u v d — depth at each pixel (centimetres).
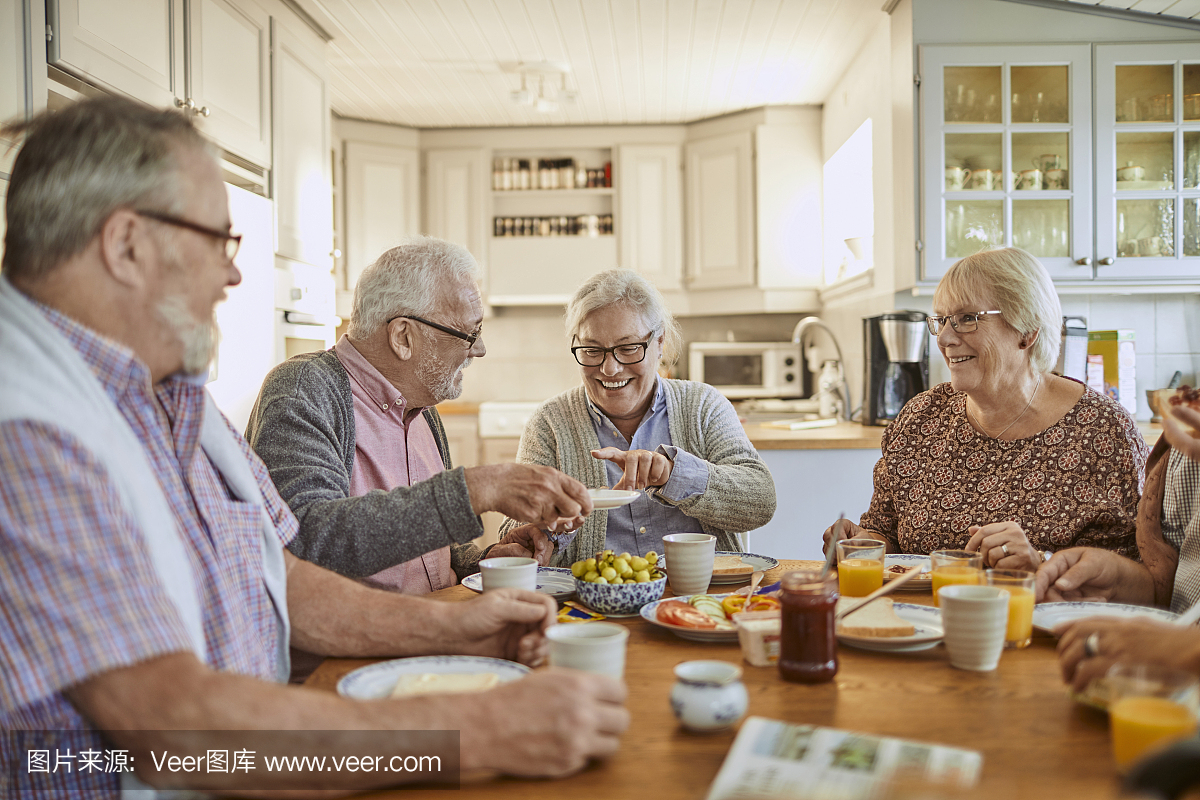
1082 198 287
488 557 147
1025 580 101
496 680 83
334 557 117
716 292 454
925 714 80
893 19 307
